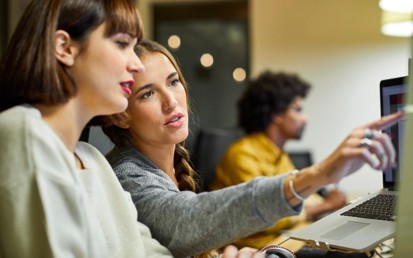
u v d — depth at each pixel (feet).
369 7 13.34
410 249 2.12
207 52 16.02
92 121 3.35
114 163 3.59
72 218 2.48
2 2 12.44
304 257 4.10
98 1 2.71
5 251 2.44
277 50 14.11
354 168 2.39
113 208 2.96
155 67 3.50
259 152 7.85
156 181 3.40
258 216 2.57
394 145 2.50
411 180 2.13
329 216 3.38
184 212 2.92
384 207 3.25
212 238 2.77
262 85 8.37
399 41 13.11
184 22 15.74
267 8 14.23
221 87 15.75
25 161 2.40
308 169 2.48
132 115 3.51
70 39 2.68
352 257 3.51
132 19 2.84
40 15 2.65
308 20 13.87
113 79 2.74
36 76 2.59
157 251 2.98
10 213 2.38
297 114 8.36
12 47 2.68
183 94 3.65
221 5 15.42
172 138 3.53
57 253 2.37
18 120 2.48
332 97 13.58
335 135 13.53
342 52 13.57
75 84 2.70
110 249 2.80
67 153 2.56
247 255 2.88
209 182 8.59
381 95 3.44
